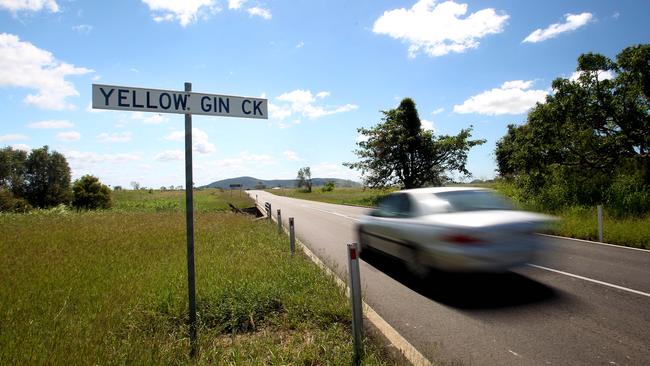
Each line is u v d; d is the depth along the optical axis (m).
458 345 3.93
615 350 3.71
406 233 6.52
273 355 3.45
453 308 5.05
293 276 6.08
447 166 32.31
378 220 7.89
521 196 18.05
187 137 3.98
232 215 20.52
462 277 6.18
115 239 10.77
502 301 5.24
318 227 15.42
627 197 13.11
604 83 15.78
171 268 6.75
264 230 12.92
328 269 6.99
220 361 3.39
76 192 42.41
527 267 7.07
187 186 3.96
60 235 11.64
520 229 5.52
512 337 4.08
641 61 14.33
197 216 19.58
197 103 4.04
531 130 18.61
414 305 5.21
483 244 5.29
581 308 4.86
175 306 4.70
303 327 4.28
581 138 16.52
